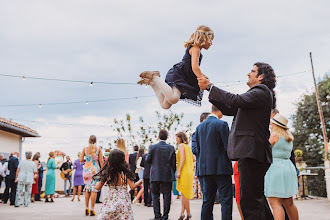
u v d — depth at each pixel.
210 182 4.86
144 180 10.38
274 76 3.53
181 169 6.67
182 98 3.09
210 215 4.85
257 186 3.12
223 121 4.86
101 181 5.01
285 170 4.38
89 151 8.17
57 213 8.63
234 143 3.16
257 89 3.19
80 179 13.50
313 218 6.75
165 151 6.66
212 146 4.80
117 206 4.86
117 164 4.98
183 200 6.91
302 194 12.43
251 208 3.10
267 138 3.19
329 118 30.80
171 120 21.34
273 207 4.36
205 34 2.99
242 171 3.15
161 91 3.09
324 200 11.60
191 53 3.04
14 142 18.31
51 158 13.47
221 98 3.07
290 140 4.52
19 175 11.26
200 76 3.03
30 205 11.63
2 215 8.28
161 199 13.88
